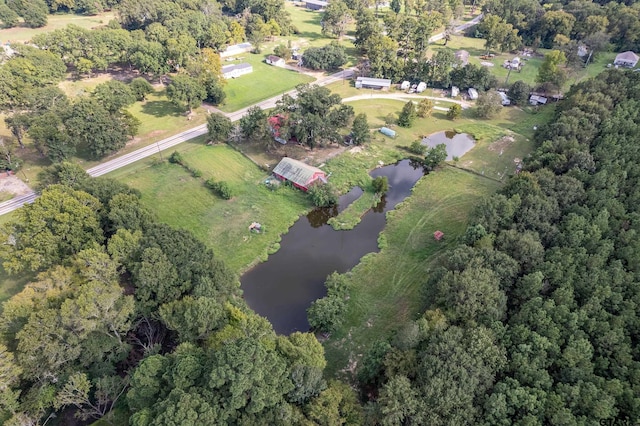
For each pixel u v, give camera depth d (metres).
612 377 54.41
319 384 52.94
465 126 143.25
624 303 62.16
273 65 190.50
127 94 133.25
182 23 185.25
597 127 111.69
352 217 101.94
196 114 145.88
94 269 64.19
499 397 49.41
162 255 66.88
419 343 59.53
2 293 77.94
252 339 50.91
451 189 110.88
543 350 55.50
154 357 51.62
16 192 103.50
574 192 85.38
